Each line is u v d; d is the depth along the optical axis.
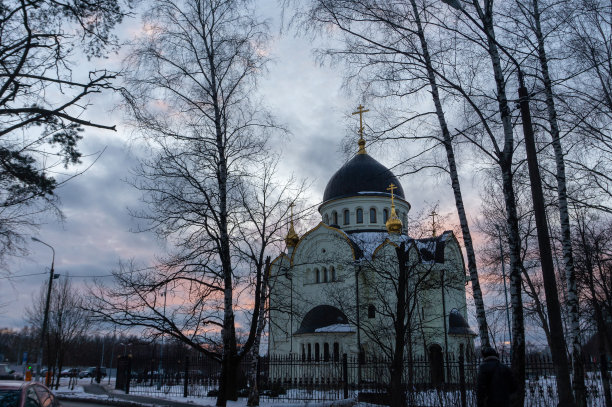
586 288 26.56
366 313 42.50
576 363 15.27
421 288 25.05
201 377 32.31
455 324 45.91
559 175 16.50
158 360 38.59
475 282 16.22
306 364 32.25
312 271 48.41
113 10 12.95
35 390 10.68
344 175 55.50
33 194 12.80
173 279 19.91
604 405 21.77
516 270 14.36
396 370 18.91
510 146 15.15
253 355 24.78
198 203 20.00
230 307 20.53
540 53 16.03
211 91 21.59
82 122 12.41
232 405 23.22
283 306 27.05
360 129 17.88
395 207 54.22
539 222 13.44
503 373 9.59
